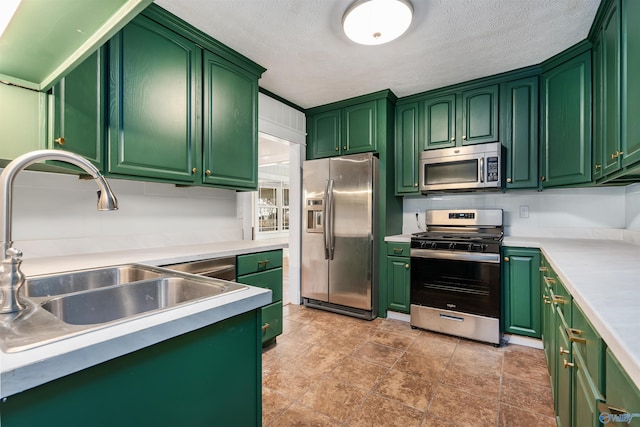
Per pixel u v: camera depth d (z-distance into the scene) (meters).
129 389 0.66
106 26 0.91
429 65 2.58
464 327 2.62
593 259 1.53
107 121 1.67
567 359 1.17
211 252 2.01
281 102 3.33
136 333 0.65
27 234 1.71
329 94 3.24
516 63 2.53
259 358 0.98
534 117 2.60
